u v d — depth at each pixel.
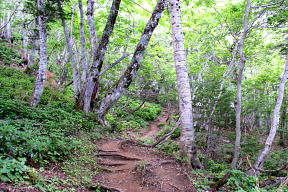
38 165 4.55
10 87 11.34
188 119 6.61
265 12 10.02
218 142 9.90
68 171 4.90
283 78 9.39
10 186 2.99
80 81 12.20
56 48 16.48
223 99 9.32
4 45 21.22
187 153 6.50
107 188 4.79
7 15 23.56
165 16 12.18
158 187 5.12
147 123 20.09
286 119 15.02
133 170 5.95
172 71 19.61
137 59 10.15
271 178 6.56
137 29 12.98
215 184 5.21
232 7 11.56
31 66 16.70
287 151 11.59
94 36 10.65
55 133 6.27
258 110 15.13
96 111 10.60
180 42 6.74
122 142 8.77
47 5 9.09
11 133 4.52
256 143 11.42
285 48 10.70
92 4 10.55
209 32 13.94
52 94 11.46
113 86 10.84
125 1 11.69
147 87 24.44
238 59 13.70
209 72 12.92
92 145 7.42
